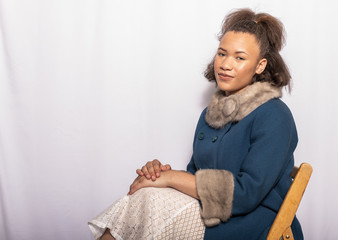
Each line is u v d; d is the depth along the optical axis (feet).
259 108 4.22
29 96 6.34
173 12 6.37
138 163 6.67
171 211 3.89
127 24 6.36
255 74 4.58
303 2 6.41
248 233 4.07
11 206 6.49
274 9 6.39
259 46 4.43
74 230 6.69
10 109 6.32
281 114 4.14
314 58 6.51
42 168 6.51
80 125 6.51
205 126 4.88
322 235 6.88
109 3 6.29
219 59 4.51
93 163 6.60
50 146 6.49
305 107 6.60
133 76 6.48
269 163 3.92
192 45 6.45
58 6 6.24
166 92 6.55
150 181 4.18
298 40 6.46
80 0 6.26
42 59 6.30
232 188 3.90
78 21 6.29
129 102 6.54
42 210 6.59
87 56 6.38
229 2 6.37
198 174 4.05
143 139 6.63
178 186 4.11
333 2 6.46
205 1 6.36
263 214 4.18
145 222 3.80
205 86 6.54
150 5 6.35
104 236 4.13
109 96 6.49
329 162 6.75
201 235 4.02
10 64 6.23
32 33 6.23
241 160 4.26
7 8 6.13
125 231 4.00
